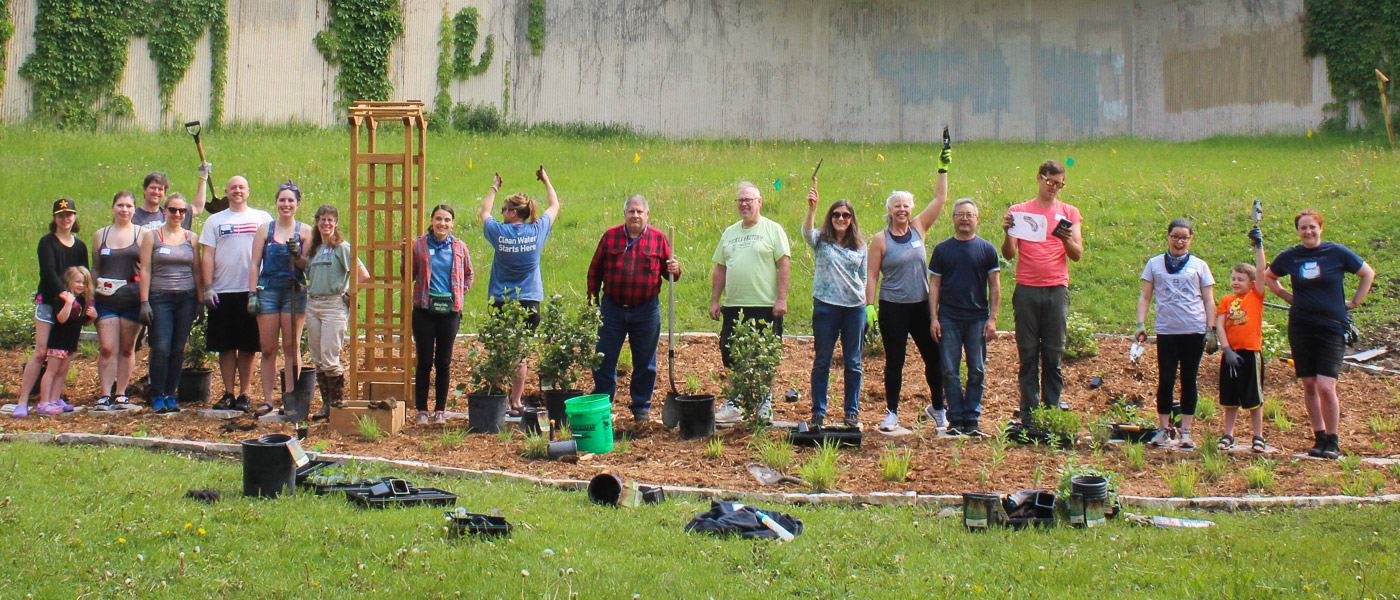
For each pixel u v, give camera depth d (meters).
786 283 8.14
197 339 8.67
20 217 15.12
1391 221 13.36
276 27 25.97
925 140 30.28
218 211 9.25
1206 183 16.58
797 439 7.01
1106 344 10.60
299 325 8.02
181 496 5.49
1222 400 7.30
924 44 30.30
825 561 4.65
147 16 24.72
